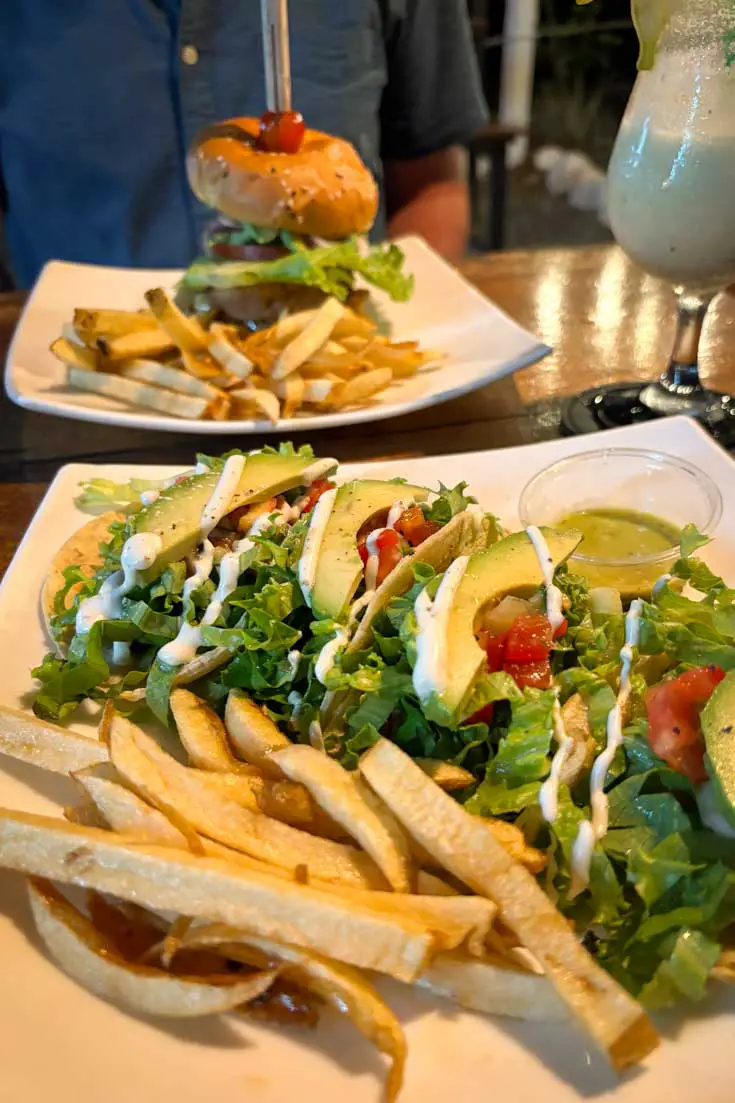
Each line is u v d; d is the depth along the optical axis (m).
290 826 0.23
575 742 0.24
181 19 0.66
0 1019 0.20
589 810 0.23
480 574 0.26
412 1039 0.20
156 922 0.22
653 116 0.38
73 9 0.67
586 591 0.28
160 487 0.34
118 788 0.22
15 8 0.68
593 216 1.45
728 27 0.35
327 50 0.70
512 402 0.45
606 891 0.21
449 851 0.21
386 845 0.21
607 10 1.56
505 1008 0.20
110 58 0.67
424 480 0.37
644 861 0.21
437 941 0.20
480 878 0.21
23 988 0.20
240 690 0.27
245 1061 0.19
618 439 0.38
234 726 0.25
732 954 0.20
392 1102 0.18
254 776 0.24
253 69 0.68
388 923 0.19
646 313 0.53
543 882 0.22
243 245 0.49
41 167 0.70
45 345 0.47
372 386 0.42
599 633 0.27
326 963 0.20
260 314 0.47
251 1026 0.20
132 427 0.42
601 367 0.48
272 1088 0.19
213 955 0.21
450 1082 0.19
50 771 0.25
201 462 0.33
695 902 0.21
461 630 0.25
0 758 0.26
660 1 0.36
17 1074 0.19
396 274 0.49
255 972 0.21
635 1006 0.19
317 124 0.71
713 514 0.32
